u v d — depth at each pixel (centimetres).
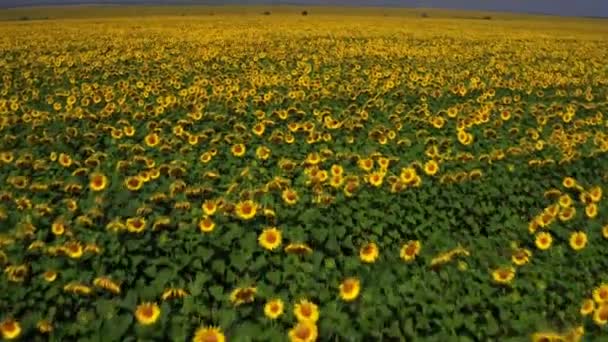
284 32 4869
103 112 1667
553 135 1459
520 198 1050
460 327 617
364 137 1480
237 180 1116
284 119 1658
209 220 838
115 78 2517
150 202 975
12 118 1532
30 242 829
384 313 632
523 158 1311
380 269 748
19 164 1154
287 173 1149
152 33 4656
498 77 2594
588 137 1543
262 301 680
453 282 706
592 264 795
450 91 2270
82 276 714
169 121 1594
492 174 1188
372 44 3956
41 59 2970
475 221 962
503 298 677
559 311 670
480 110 1722
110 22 6369
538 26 7331
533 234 897
